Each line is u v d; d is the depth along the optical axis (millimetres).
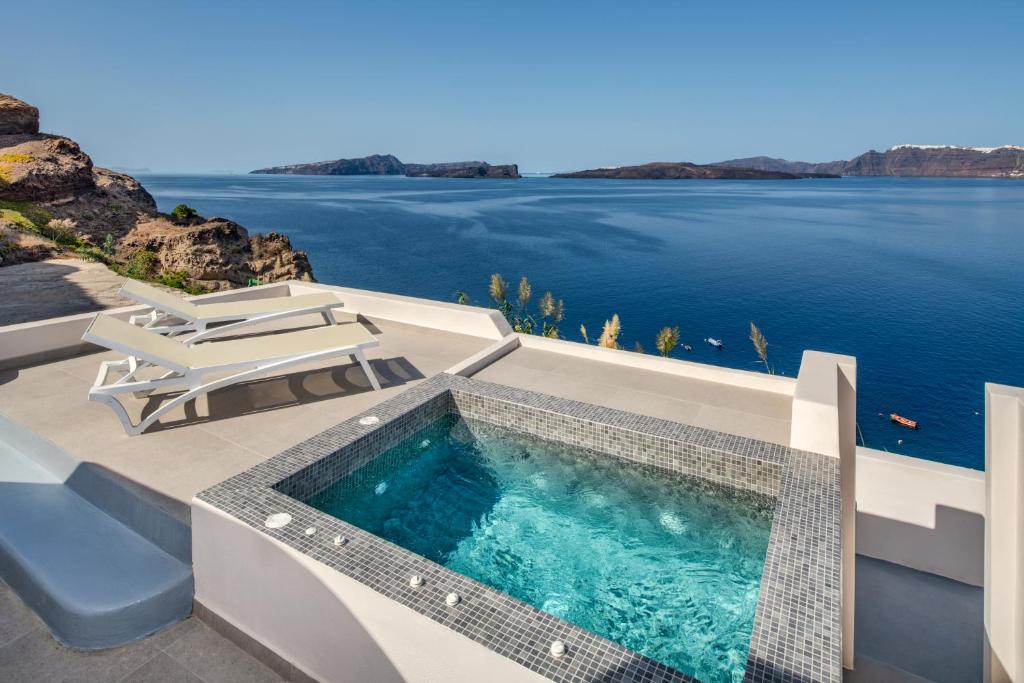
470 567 2459
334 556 1889
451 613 1635
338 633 1856
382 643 1739
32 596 2373
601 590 2324
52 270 14984
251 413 3660
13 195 20094
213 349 3748
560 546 2607
